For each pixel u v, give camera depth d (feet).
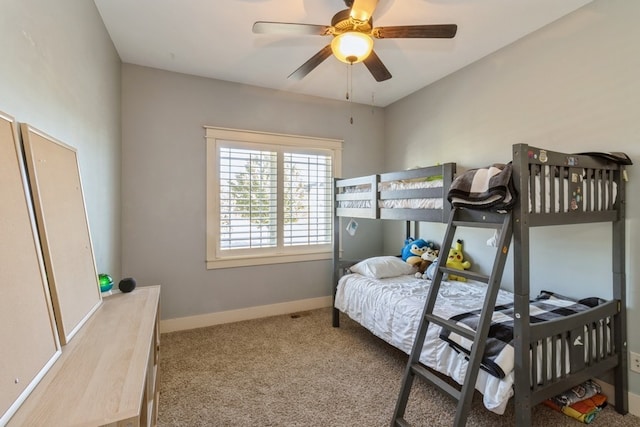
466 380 4.96
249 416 6.19
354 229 13.30
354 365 8.19
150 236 9.98
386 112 13.79
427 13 7.18
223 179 11.00
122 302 5.53
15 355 2.75
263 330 10.44
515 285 5.15
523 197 5.03
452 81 10.46
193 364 8.20
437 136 11.12
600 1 6.71
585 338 6.05
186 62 9.61
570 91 7.29
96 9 6.91
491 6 6.97
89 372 3.20
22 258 3.15
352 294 9.96
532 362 5.31
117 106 9.03
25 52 3.78
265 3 6.87
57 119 4.72
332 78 10.84
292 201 12.17
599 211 6.14
